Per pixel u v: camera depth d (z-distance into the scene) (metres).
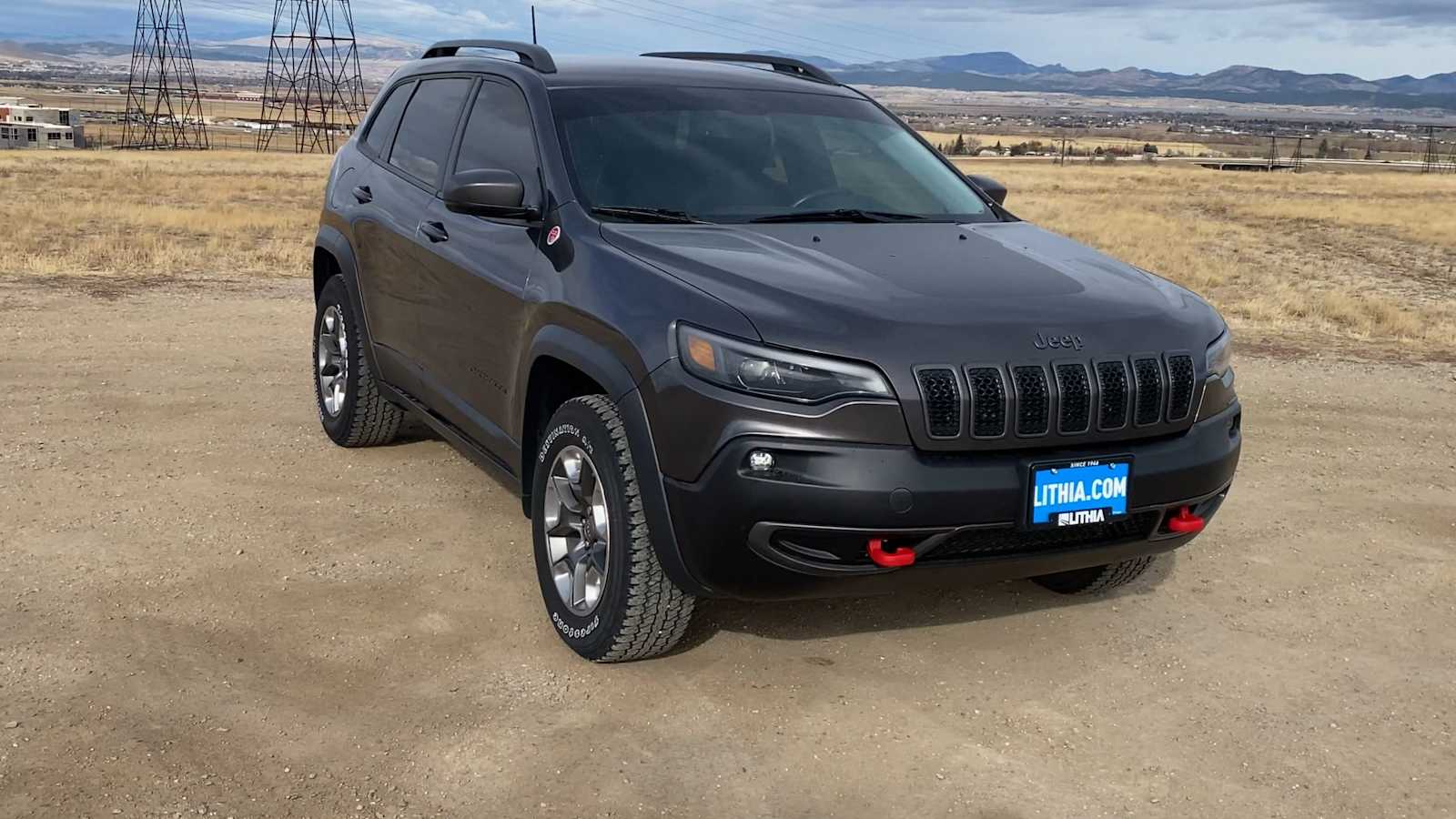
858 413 3.30
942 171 5.11
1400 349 10.94
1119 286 3.98
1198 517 3.86
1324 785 3.29
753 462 3.29
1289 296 15.96
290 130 170.38
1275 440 7.18
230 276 13.40
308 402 7.20
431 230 4.94
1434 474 6.54
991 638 4.21
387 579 4.54
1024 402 3.43
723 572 3.43
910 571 3.43
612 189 4.28
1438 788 3.29
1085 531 3.67
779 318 3.39
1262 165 129.00
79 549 4.71
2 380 7.46
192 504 5.29
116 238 17.53
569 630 3.93
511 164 4.63
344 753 3.29
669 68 5.16
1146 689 3.86
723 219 4.24
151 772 3.14
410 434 6.56
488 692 3.68
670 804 3.11
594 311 3.75
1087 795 3.21
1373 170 122.50
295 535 4.96
